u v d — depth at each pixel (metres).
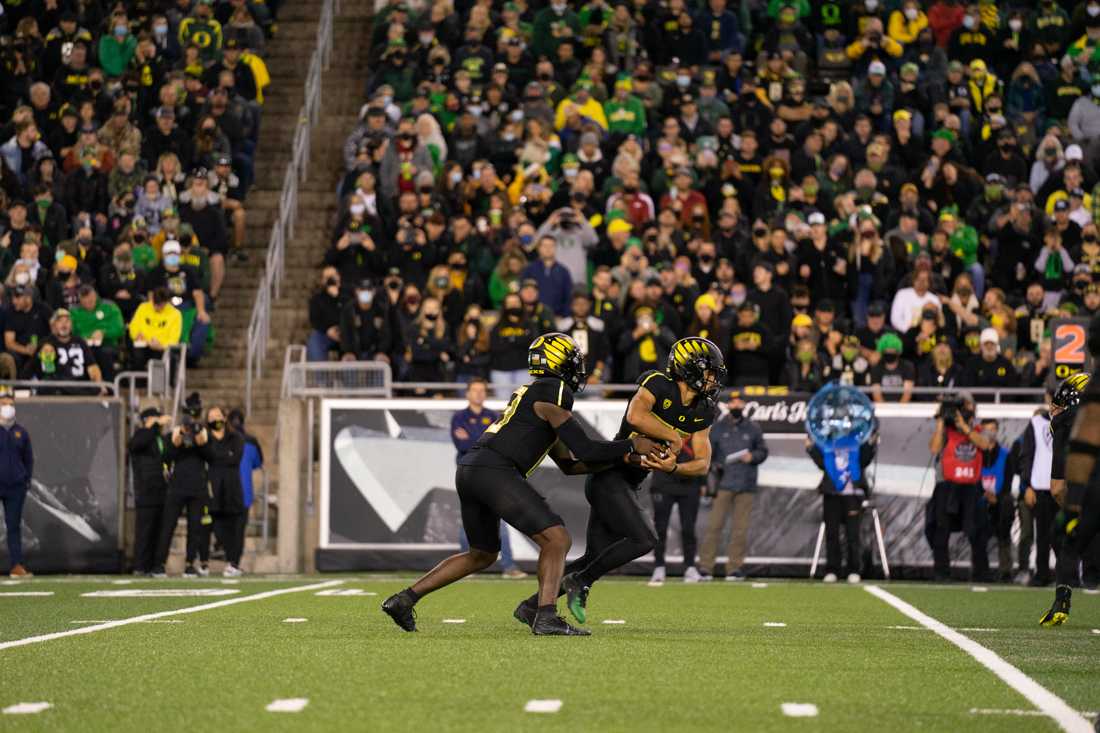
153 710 10.52
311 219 41.69
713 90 42.12
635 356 33.09
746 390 32.03
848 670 13.16
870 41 44.88
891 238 36.50
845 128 41.41
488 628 17.11
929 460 31.70
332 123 44.88
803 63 45.09
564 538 16.06
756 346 32.59
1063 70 44.53
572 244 36.19
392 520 32.66
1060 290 37.25
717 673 12.80
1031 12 46.75
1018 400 33.31
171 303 35.03
